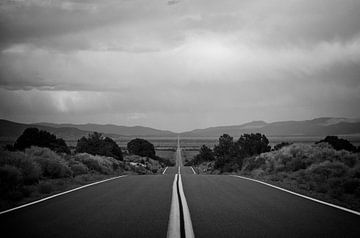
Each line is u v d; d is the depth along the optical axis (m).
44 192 15.53
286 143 45.22
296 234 7.60
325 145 32.91
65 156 31.33
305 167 26.91
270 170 29.42
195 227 8.17
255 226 8.31
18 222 8.88
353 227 8.27
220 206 11.07
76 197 13.37
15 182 15.38
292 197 13.20
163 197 13.14
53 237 7.42
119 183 19.19
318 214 9.82
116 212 10.09
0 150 19.80
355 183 15.77
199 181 20.23
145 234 7.57
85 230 7.98
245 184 18.30
